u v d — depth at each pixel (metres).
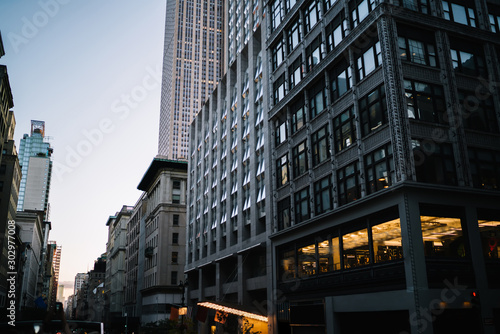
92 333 14.52
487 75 27.95
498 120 26.92
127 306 105.94
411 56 26.17
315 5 34.91
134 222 110.62
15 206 93.00
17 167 89.19
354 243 27.12
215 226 54.38
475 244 23.50
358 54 28.70
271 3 43.44
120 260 123.25
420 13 26.86
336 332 27.08
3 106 72.44
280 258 36.28
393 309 22.67
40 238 169.88
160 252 79.06
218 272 49.53
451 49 27.41
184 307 38.22
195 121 69.56
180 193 84.06
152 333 44.22
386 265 23.88
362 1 28.92
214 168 58.03
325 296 29.03
